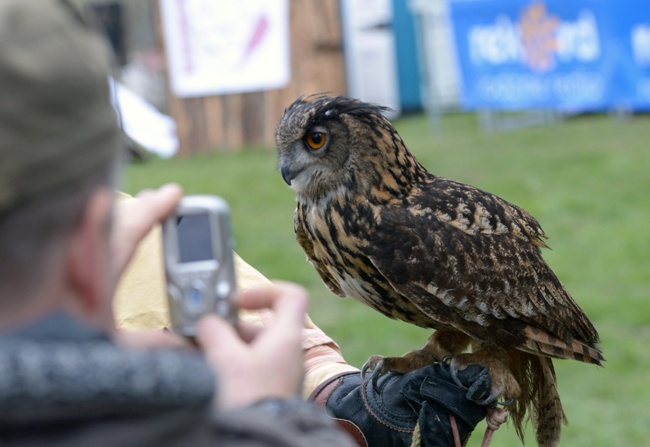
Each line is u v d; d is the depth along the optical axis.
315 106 3.19
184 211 1.25
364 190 3.09
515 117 15.34
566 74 13.14
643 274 7.86
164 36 14.17
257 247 9.19
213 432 1.13
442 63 17.05
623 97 12.75
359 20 16.52
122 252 1.24
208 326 1.24
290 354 1.25
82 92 1.04
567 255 8.50
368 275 3.11
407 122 16.44
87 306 1.08
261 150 14.14
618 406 5.66
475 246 3.02
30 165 1.00
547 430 3.14
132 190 11.80
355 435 2.43
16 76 1.00
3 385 0.94
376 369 2.67
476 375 2.51
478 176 11.75
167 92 14.28
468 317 2.94
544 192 10.73
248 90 14.10
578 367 6.31
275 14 13.80
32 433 1.00
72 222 1.04
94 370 0.98
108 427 1.00
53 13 1.03
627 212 9.77
